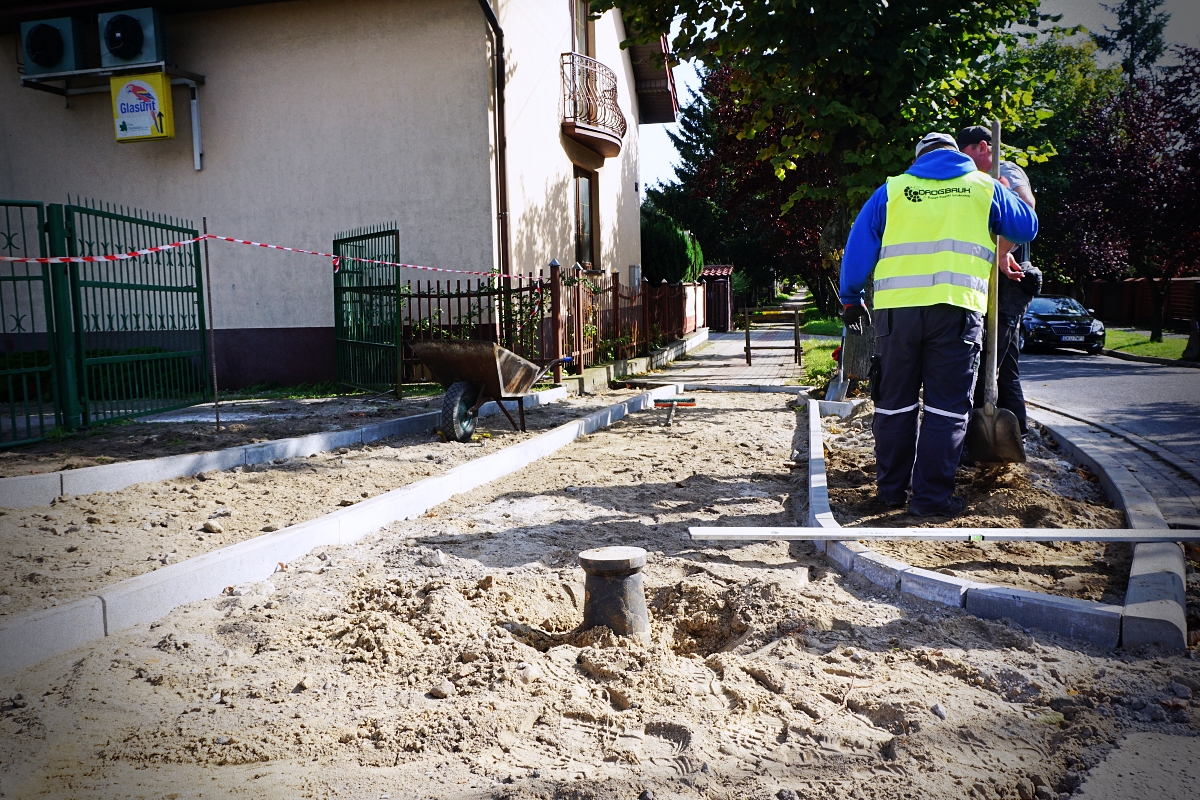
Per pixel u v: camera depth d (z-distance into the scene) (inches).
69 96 579.8
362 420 374.3
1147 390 517.3
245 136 569.0
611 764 108.8
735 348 988.6
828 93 458.0
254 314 577.9
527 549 206.5
